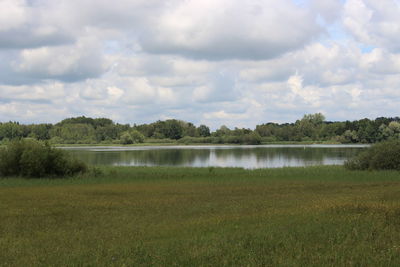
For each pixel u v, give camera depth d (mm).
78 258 9062
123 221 14234
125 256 9062
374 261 8062
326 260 8234
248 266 7879
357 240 9820
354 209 14383
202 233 11438
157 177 35969
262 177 34562
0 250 10211
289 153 91875
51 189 27109
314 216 13219
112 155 91062
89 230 12688
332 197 19531
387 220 12141
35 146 38031
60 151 39031
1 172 37844
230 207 17125
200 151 109500
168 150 117875
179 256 8812
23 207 18297
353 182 28953
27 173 36938
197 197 21344
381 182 28547
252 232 11070
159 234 11633
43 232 12547
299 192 23000
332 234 10500
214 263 8305
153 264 8359
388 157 38031
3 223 14242
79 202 19797
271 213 14617
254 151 104562
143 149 127750
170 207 17578
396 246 9023
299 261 8172
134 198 21344
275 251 9148
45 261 9016
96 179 34531
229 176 35938
